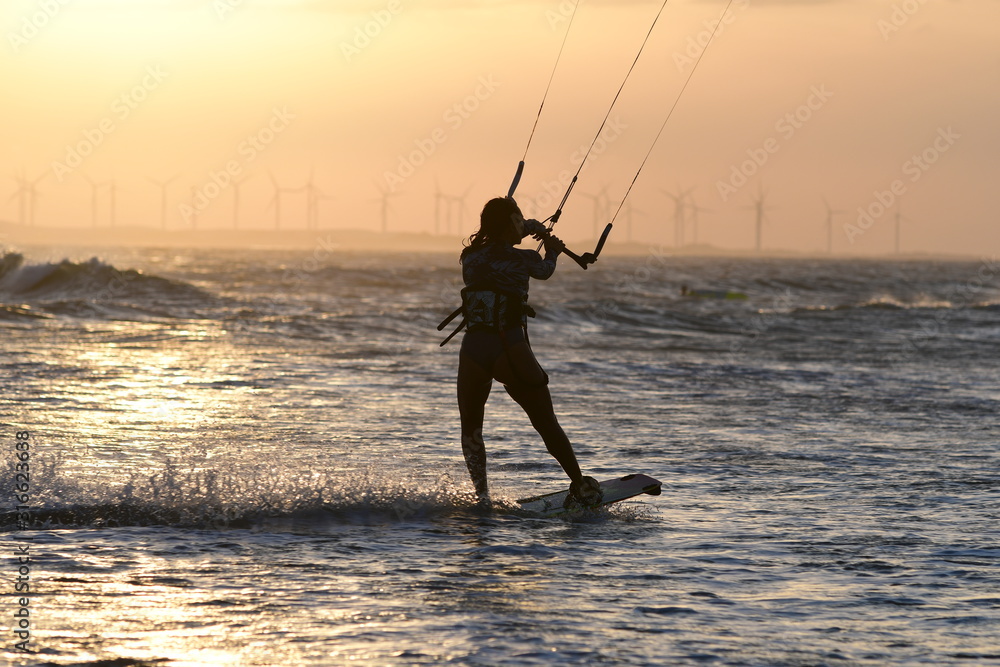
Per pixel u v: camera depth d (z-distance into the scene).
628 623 14.05
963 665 12.59
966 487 26.34
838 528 21.19
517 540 19.50
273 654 12.41
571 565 17.53
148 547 18.02
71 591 15.05
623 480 24.47
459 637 13.19
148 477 23.27
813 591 16.09
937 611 15.05
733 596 15.70
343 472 24.89
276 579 16.05
